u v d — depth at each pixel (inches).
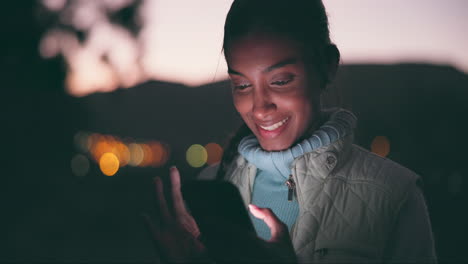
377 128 2229.3
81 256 433.7
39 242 495.5
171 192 49.8
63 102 1088.8
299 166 50.8
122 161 2696.9
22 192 925.8
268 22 46.0
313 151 50.9
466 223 512.7
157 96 5300.2
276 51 45.9
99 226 592.7
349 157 52.6
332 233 48.4
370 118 2364.7
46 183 1040.2
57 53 989.2
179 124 4185.5
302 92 47.4
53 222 631.2
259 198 56.9
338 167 51.1
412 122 2123.5
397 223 48.1
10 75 970.7
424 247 46.4
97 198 898.1
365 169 51.0
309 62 47.6
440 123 1983.3
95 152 2014.0
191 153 2950.3
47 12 956.0
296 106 47.6
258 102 47.6
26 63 970.1
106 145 2484.0
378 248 47.2
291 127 48.9
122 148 3157.0
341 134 50.7
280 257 38.0
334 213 49.1
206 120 3511.3
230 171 60.5
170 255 44.1
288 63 46.1
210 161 2581.2
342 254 47.3
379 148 1905.8
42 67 986.1
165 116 4549.7
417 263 45.9
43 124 1083.9
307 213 49.6
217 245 40.7
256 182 58.4
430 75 4099.4
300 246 48.4
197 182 43.8
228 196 42.3
